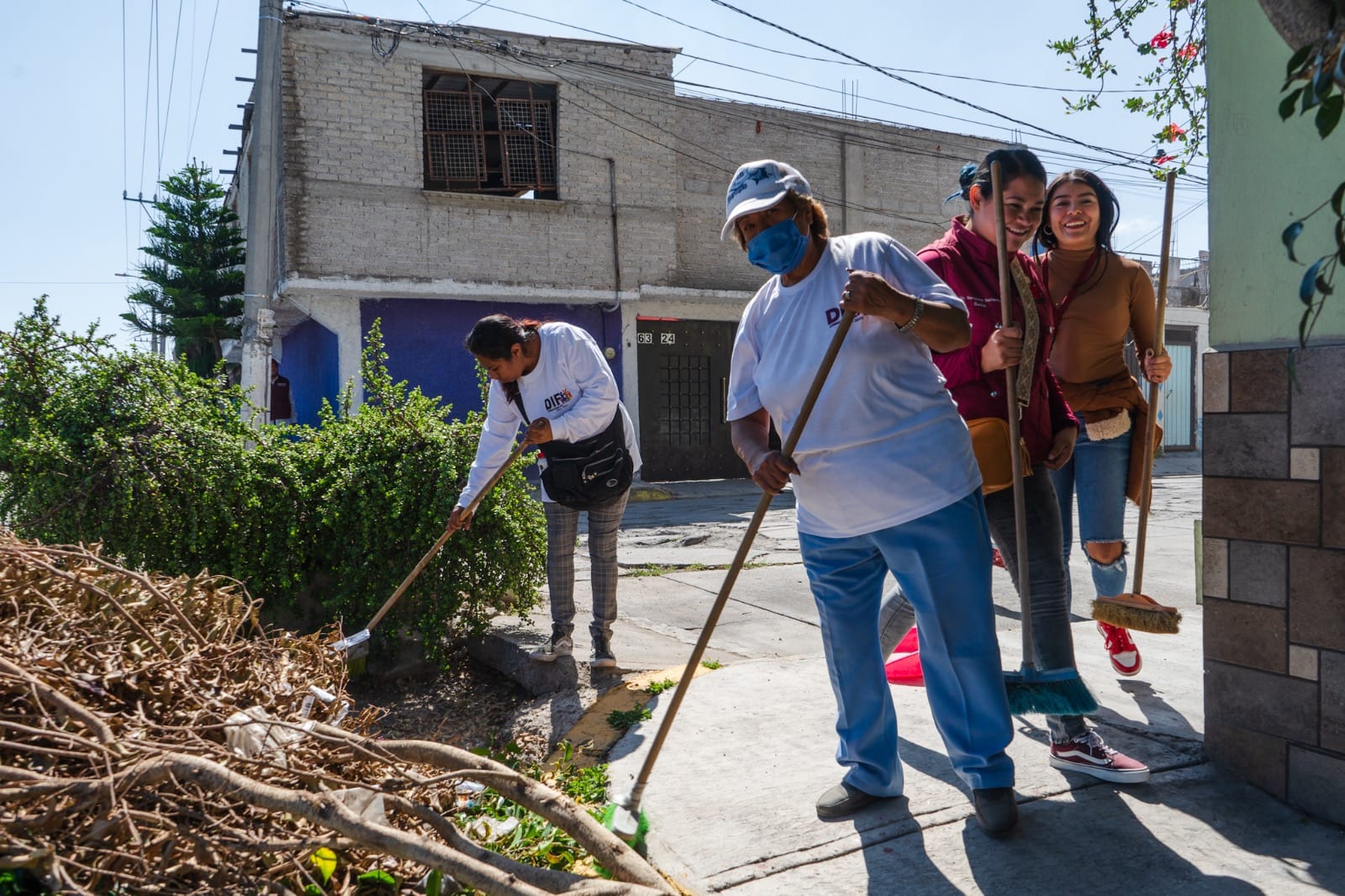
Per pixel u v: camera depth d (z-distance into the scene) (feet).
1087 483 12.10
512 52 47.70
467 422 14.56
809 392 7.62
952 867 7.49
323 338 51.11
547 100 49.85
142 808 6.13
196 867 5.90
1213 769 9.14
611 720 10.93
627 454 13.03
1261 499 8.65
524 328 12.64
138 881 5.75
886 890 7.18
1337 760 8.11
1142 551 10.87
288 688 8.12
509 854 7.59
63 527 12.37
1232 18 8.63
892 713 8.56
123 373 13.17
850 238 8.16
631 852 6.32
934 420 7.84
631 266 50.83
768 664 12.75
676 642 14.76
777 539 27.68
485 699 13.61
